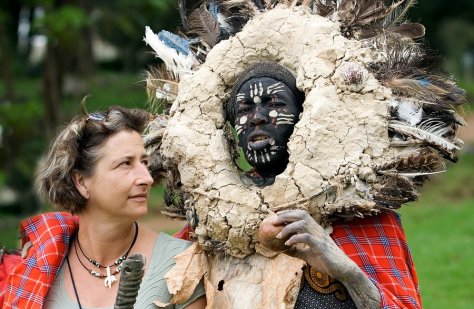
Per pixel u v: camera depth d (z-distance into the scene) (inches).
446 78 131.4
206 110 133.0
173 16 457.1
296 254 119.8
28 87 665.6
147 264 129.6
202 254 131.1
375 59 128.2
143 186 127.8
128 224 129.3
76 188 129.9
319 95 124.5
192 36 143.6
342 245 126.4
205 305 130.4
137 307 125.9
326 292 125.8
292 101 128.0
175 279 127.1
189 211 132.7
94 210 129.7
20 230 138.9
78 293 129.5
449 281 275.3
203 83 133.5
